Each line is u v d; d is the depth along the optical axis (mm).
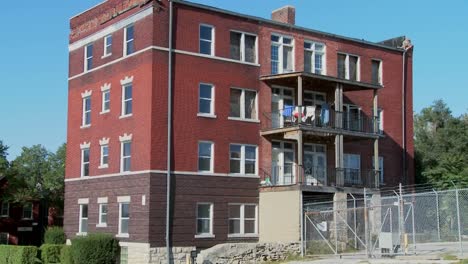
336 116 40438
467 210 42781
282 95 41625
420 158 57406
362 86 41844
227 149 38656
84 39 43656
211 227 37344
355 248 37688
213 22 38906
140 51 37406
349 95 44688
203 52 38469
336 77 41469
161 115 36312
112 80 40125
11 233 69125
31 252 38125
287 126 39344
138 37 37812
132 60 38156
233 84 39312
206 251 32719
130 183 37156
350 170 43406
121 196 37875
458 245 33375
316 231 37125
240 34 40156
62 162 77250
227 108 38969
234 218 38469
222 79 38875
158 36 36750
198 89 37875
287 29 42250
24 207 70875
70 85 44844
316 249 36562
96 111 41594
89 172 41625
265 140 40406
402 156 47250
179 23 37594
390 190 45562
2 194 68125
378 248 35812
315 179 42281
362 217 39938
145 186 35688
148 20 37000
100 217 39938
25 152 75500
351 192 39531
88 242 34375
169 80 36719
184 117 37094
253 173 39812
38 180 75000
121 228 37781
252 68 40344
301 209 36656
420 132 67188
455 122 65125
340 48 44812
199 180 37219
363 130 44312
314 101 43125
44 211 72500
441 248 32656
